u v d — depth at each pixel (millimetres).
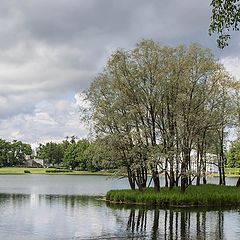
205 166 65688
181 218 45312
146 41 61031
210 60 61031
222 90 63719
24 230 37469
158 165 61594
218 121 63188
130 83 61156
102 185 112562
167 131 61375
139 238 33969
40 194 79188
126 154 62031
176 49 61156
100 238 33906
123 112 61938
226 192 61375
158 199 57625
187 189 64312
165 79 60562
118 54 61562
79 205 58406
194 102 61062
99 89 62781
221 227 39500
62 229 38094
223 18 16484
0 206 56938
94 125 62125
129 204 59250
